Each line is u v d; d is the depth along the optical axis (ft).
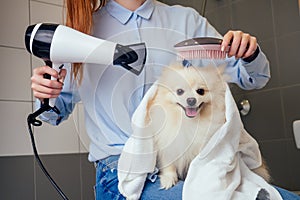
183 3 5.87
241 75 3.01
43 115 3.05
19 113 5.09
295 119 5.11
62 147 5.31
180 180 2.60
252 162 2.80
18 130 5.04
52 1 5.60
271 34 5.39
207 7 5.85
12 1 5.24
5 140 4.93
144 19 3.09
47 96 2.73
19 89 5.14
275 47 5.34
